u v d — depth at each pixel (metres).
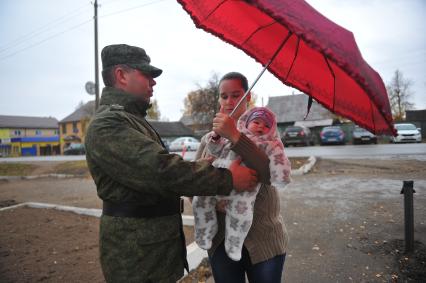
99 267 3.89
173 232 1.79
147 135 1.77
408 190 3.79
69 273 3.75
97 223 5.90
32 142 61.44
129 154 1.55
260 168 1.74
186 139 30.81
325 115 42.06
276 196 2.01
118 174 1.57
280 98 47.81
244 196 1.81
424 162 10.85
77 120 62.06
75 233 5.31
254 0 1.22
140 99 1.87
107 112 1.70
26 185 12.56
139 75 1.86
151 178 1.53
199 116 36.59
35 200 8.84
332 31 1.38
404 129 22.59
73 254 4.35
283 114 45.22
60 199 8.77
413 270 3.38
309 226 4.93
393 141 22.45
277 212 2.01
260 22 1.99
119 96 1.81
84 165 17.05
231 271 2.00
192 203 2.01
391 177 8.56
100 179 1.71
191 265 3.63
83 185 11.41
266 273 1.90
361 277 3.32
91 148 1.64
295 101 46.19
